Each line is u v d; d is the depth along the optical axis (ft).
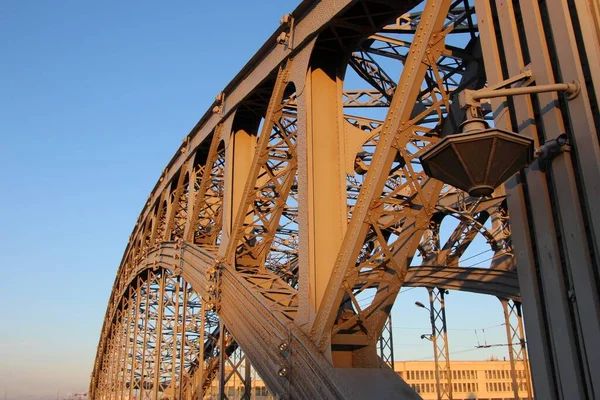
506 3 29.63
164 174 88.99
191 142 77.00
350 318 42.37
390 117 36.40
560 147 25.72
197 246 71.67
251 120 65.51
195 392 108.06
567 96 25.91
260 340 49.85
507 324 86.17
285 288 56.34
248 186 56.75
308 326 43.45
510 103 29.09
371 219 38.19
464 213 81.66
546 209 26.58
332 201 46.52
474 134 21.63
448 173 23.29
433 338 98.99
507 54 29.30
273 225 57.88
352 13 45.19
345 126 48.62
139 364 130.31
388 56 51.39
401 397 38.40
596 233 24.20
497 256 83.56
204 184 69.92
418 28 35.09
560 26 26.81
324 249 45.32
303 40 48.67
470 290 87.10
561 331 25.21
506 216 81.46
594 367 23.59
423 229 39.99
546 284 26.22
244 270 60.39
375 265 41.98
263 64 56.03
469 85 42.86
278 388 45.39
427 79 48.21
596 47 25.73
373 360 41.73
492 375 264.72
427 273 92.22
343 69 49.37
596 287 24.11
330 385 39.24
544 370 25.72
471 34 42.39
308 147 46.57
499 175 22.76
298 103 48.57
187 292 77.30
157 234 94.79
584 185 24.99
